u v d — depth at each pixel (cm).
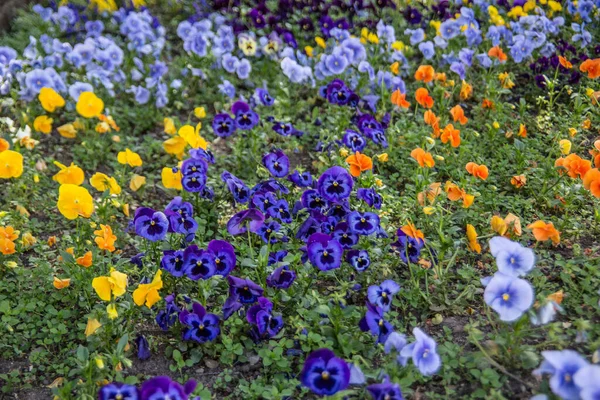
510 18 196
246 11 201
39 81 140
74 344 90
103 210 108
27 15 200
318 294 94
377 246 100
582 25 169
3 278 100
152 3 214
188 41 169
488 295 76
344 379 71
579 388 64
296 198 116
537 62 165
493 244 81
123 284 84
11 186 126
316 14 202
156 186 131
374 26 194
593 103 148
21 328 92
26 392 84
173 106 163
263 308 85
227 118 131
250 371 86
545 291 90
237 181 106
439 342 88
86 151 139
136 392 72
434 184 106
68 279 95
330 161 128
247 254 101
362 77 159
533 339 85
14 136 130
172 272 88
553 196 117
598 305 89
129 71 172
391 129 133
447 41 174
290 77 153
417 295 94
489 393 78
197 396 78
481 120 147
